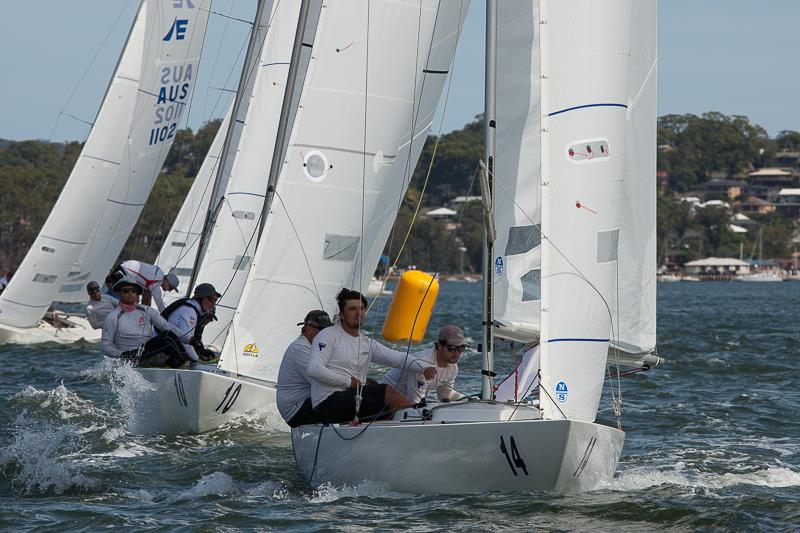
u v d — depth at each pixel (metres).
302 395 32.94
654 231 35.50
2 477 32.47
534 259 32.12
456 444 29.03
